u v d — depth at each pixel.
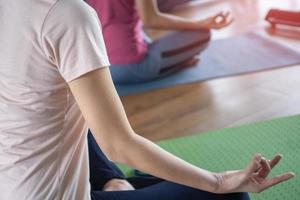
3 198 0.81
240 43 2.80
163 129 1.96
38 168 0.78
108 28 2.33
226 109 2.05
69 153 0.81
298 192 1.40
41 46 0.69
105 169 1.22
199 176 0.84
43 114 0.75
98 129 0.73
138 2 2.32
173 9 3.65
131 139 0.75
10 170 0.79
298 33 2.82
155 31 3.01
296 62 2.43
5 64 0.72
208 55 2.69
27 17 0.69
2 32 0.71
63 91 0.74
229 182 0.87
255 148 1.68
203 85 2.33
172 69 2.51
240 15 3.30
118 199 0.95
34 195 0.79
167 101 2.21
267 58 2.53
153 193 0.96
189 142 1.80
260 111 1.98
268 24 3.05
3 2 0.71
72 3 0.68
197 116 2.02
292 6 3.34
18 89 0.73
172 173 0.80
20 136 0.77
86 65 0.69
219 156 1.66
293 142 1.69
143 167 0.78
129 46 2.35
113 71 2.43
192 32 2.50
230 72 2.42
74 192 0.84
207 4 3.69
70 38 0.68
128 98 2.30
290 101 2.04
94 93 0.70
